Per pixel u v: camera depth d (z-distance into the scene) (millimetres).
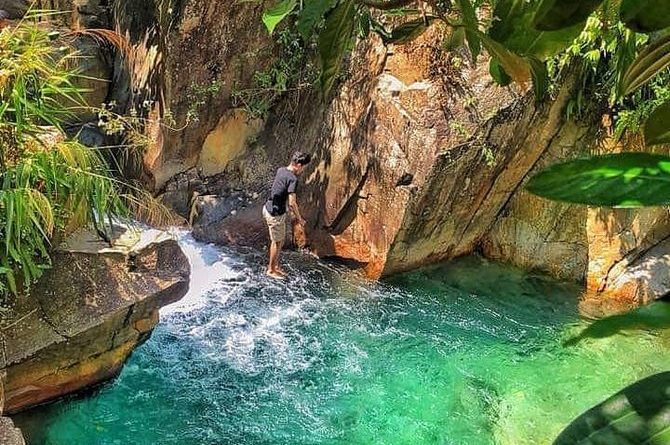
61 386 3807
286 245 6508
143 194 5711
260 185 6750
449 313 5566
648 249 5770
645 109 5125
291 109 6730
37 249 3527
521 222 6277
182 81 6273
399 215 5664
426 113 5582
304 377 4672
